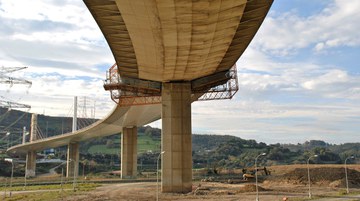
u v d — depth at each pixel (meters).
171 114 59.09
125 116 101.94
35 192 72.94
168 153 57.91
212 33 40.12
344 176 86.31
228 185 80.81
